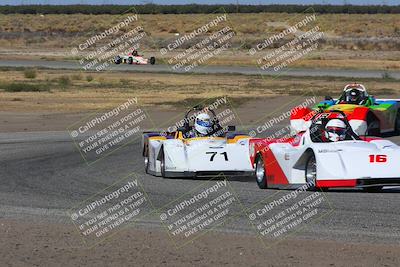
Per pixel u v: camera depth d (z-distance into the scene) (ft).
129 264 44.47
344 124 73.36
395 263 42.98
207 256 46.01
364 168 66.18
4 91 214.90
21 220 58.80
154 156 85.40
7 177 83.76
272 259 44.75
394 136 119.75
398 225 53.36
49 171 88.74
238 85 231.09
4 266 44.24
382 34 545.03
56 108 172.96
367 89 209.05
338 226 53.62
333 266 42.70
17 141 121.08
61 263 44.86
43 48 455.63
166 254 46.78
